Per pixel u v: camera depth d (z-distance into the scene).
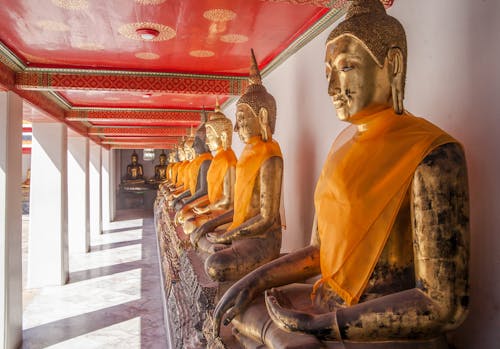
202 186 7.27
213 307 3.80
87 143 13.91
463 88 2.58
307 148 4.83
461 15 2.59
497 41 2.34
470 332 2.55
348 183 2.35
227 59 6.18
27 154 25.78
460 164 2.08
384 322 2.04
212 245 4.64
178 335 4.39
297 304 2.74
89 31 5.05
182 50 5.75
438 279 2.00
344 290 2.30
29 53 5.91
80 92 8.86
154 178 29.47
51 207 9.75
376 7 2.44
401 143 2.24
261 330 2.60
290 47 5.25
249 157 4.34
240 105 4.43
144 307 8.23
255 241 4.12
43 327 7.27
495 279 2.38
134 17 4.62
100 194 17.69
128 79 6.68
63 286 9.80
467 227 2.06
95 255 13.33
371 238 2.26
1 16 4.63
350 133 2.66
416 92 3.02
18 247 6.62
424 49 2.93
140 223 21.11
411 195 2.16
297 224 5.15
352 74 2.36
